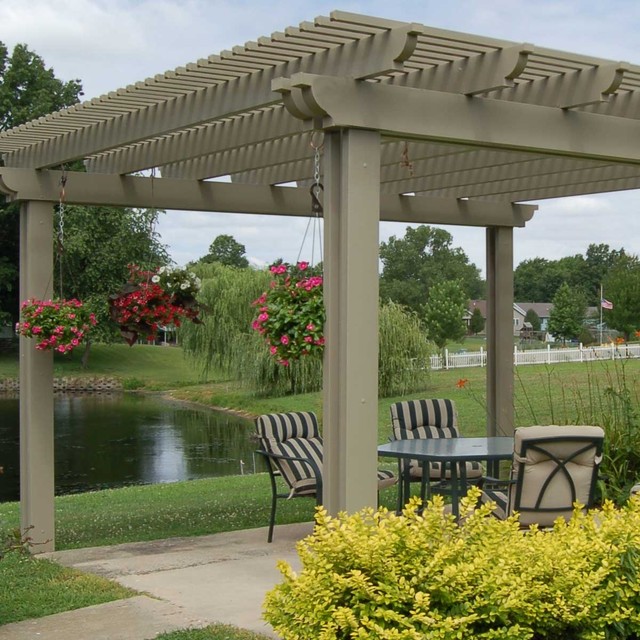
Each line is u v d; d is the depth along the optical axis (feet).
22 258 21.59
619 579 10.25
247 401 78.84
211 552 19.85
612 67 15.46
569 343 127.85
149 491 33.37
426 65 15.62
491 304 28.32
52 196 21.50
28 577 17.34
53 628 13.66
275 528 23.02
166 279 21.48
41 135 21.08
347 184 14.20
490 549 10.03
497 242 28.30
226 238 221.66
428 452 18.95
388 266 182.29
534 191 27.37
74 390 106.73
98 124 20.22
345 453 14.21
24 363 21.35
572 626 10.08
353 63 14.17
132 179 22.84
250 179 25.27
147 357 125.80
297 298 14.85
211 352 82.02
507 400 28.02
